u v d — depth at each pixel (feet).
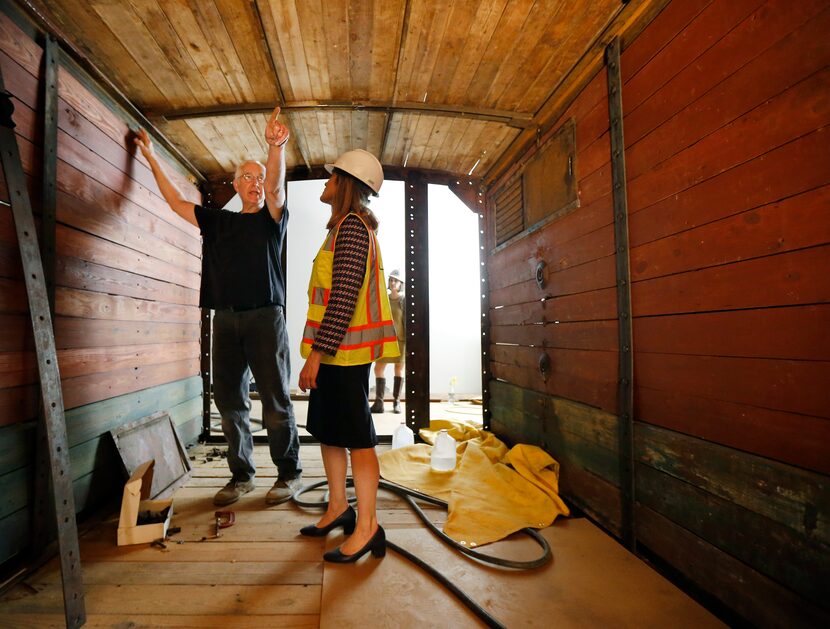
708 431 4.36
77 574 4.03
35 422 5.23
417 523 6.28
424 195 11.47
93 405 6.46
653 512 5.11
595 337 6.34
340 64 6.91
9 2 5.00
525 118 8.25
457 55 6.66
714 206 4.25
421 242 11.48
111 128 7.06
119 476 7.09
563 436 7.23
